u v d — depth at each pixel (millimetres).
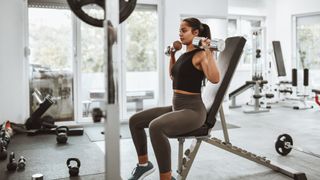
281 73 6848
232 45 2307
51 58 4887
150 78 5461
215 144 2510
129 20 5211
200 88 2133
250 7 7270
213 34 5660
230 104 7086
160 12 5328
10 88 4543
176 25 5379
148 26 5336
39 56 4836
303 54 7281
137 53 5328
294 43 7348
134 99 5418
